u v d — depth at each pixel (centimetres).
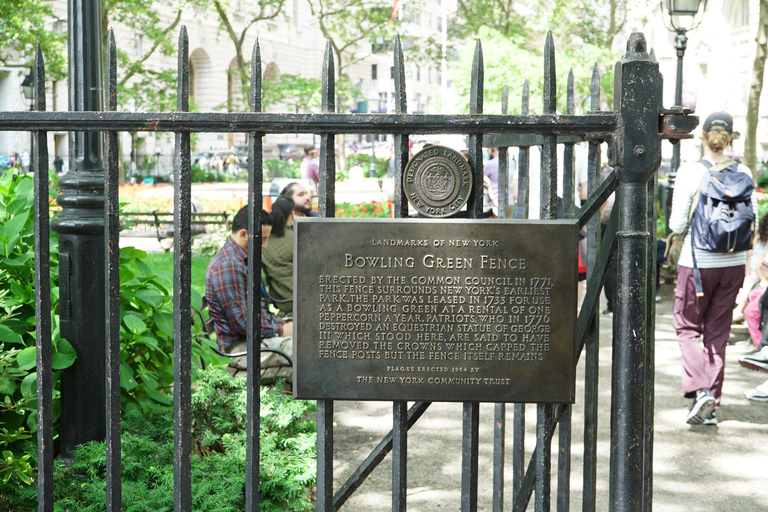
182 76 204
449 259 212
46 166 207
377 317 214
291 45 5041
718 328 496
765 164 3019
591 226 267
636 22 3362
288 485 344
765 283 659
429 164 211
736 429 498
